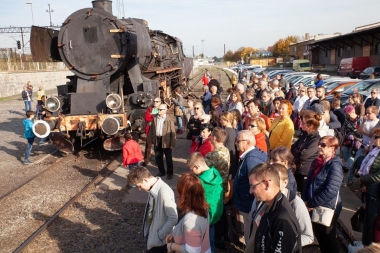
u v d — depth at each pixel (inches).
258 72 1321.4
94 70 383.6
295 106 384.8
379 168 169.5
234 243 197.0
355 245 175.2
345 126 304.7
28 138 362.0
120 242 204.4
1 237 214.7
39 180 312.3
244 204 165.5
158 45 581.0
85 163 359.3
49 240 208.1
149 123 335.9
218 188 159.2
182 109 485.7
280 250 106.9
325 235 157.5
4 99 1076.5
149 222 149.3
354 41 1375.5
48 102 355.6
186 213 127.3
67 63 388.8
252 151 168.4
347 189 269.6
